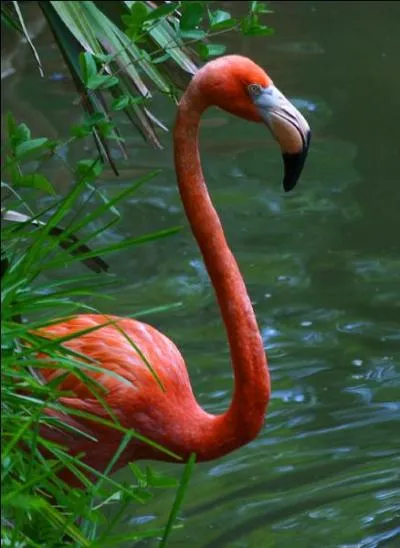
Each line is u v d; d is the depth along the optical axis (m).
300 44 16.20
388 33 16.41
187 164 6.97
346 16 17.03
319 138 13.95
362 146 13.77
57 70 15.67
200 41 7.13
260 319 10.77
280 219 12.47
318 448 8.98
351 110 14.51
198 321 10.82
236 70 6.79
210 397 9.61
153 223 12.48
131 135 14.39
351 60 15.69
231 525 8.06
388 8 17.25
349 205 12.68
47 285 5.67
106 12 6.97
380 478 8.55
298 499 8.36
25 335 5.68
